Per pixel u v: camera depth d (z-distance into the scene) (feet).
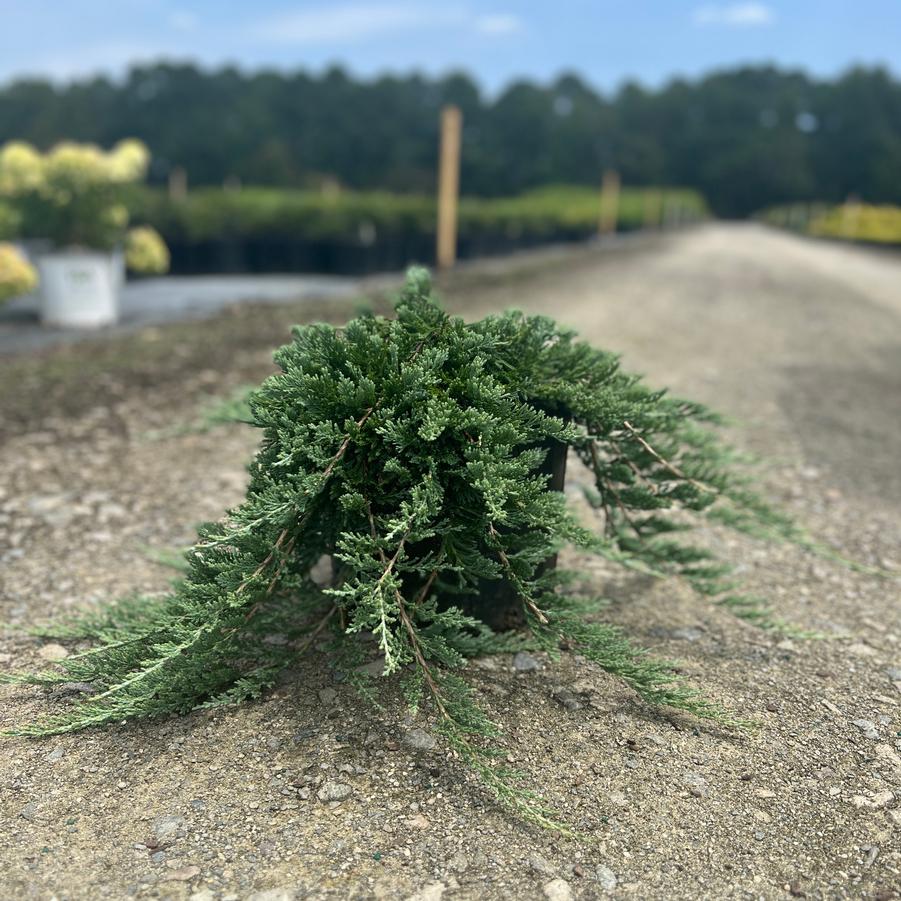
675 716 8.29
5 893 6.03
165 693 7.79
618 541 10.14
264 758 7.41
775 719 8.36
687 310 40.06
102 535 12.19
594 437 8.95
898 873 6.56
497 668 8.83
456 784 7.20
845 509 14.56
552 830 6.77
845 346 32.17
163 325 30.37
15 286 28.32
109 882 6.15
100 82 278.05
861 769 7.72
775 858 6.64
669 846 6.69
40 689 8.54
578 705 8.33
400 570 7.86
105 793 7.03
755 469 16.35
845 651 9.78
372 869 6.32
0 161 29.35
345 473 7.68
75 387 20.47
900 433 19.98
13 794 7.02
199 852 6.43
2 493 13.53
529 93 350.02
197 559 7.68
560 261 72.02
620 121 419.33
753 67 476.95
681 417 9.42
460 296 40.06
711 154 419.74
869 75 416.46
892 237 130.31
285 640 9.03
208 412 10.92
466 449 7.48
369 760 7.41
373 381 8.00
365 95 299.79
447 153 56.80
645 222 192.24
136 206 31.89
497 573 7.73
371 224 63.05
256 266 61.57
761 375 25.64
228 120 258.16
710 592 9.75
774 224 300.40
